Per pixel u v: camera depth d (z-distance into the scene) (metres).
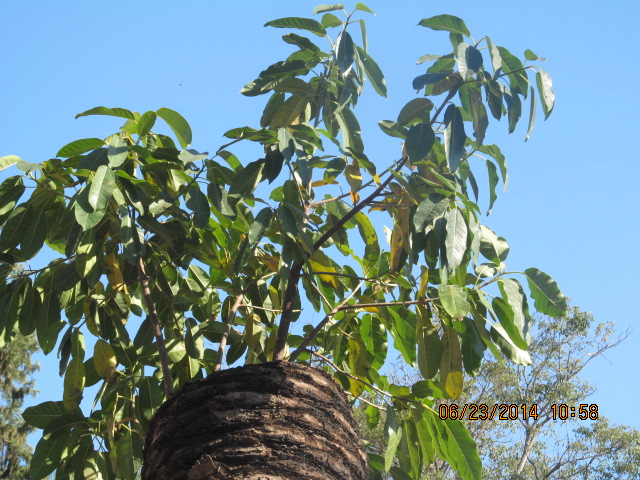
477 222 3.65
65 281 3.80
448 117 3.72
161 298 4.28
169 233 3.83
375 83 4.43
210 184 3.70
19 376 13.60
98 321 4.03
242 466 2.75
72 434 3.94
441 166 4.15
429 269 4.14
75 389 3.90
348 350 4.35
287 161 3.49
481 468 3.86
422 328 3.93
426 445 3.96
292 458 2.79
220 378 2.99
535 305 3.97
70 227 3.72
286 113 4.31
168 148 3.80
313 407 2.94
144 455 3.08
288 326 3.72
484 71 4.14
